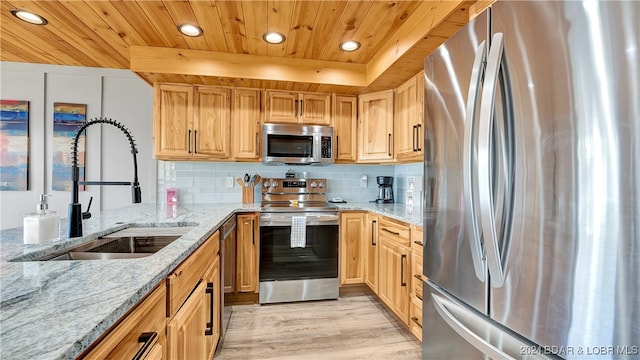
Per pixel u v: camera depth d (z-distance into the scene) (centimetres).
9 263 88
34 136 310
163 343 89
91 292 67
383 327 213
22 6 171
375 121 280
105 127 321
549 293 79
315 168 317
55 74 313
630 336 63
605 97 67
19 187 307
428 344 144
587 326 71
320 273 258
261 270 248
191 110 259
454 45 120
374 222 253
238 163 304
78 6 171
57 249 111
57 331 50
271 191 297
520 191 87
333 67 256
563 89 75
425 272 146
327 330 208
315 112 283
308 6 171
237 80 247
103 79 322
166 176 292
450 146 123
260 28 197
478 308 106
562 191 75
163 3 168
